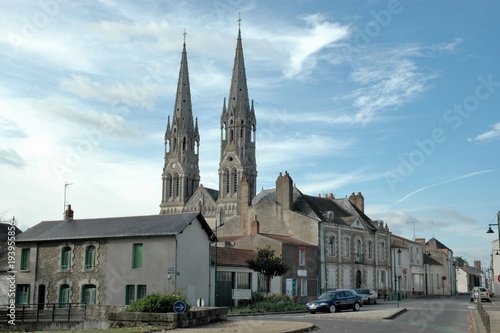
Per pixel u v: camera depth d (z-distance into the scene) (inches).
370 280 2389.3
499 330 885.8
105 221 1563.7
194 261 1460.4
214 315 1001.5
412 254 2935.5
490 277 3841.0
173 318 904.3
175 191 5398.6
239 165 5113.2
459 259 5221.5
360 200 2719.0
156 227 1443.2
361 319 1169.4
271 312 1493.6
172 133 5506.9
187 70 5629.9
